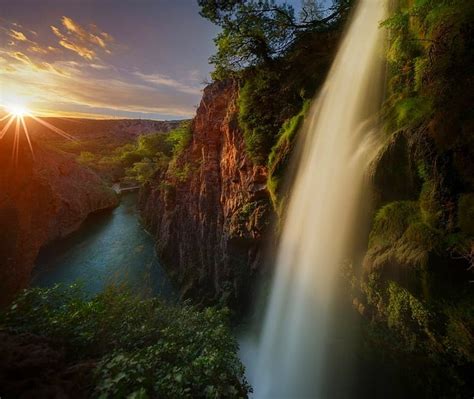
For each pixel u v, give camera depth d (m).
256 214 13.09
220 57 13.91
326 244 7.95
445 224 4.47
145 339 5.71
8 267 9.83
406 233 5.09
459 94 4.15
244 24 12.69
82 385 3.85
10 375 3.59
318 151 9.26
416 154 5.03
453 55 4.23
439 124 4.50
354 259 6.70
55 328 5.03
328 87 9.98
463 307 4.22
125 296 6.84
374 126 6.84
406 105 5.49
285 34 13.66
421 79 5.12
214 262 18.09
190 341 5.97
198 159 22.59
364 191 6.40
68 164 45.91
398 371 6.00
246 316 14.28
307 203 9.35
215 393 4.18
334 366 7.70
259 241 13.11
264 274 12.83
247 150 13.91
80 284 6.80
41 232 12.89
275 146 12.10
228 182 16.80
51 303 5.96
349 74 8.73
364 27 8.58
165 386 3.91
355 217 6.72
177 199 26.23
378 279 5.66
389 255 5.32
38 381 3.63
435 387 5.20
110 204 51.12
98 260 27.89
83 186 45.81
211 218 18.92
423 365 5.34
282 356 10.21
